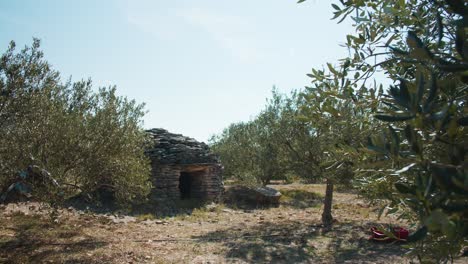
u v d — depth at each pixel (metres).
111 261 8.45
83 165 8.64
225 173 28.81
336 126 2.31
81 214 13.45
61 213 12.70
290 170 15.47
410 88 1.43
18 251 8.67
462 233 0.98
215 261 8.90
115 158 9.38
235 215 16.27
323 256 9.59
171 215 15.31
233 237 11.52
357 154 2.06
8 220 11.45
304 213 17.09
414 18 1.86
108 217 13.60
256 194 19.48
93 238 10.44
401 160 1.28
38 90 7.84
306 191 23.86
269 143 15.27
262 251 9.91
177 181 17.55
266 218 15.60
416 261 8.58
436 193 1.14
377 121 2.15
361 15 2.09
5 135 7.64
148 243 10.34
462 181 0.97
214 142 35.34
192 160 18.02
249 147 21.11
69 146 8.34
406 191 1.18
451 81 1.34
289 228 13.16
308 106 2.37
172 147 18.12
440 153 1.44
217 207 17.59
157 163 16.84
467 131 1.29
